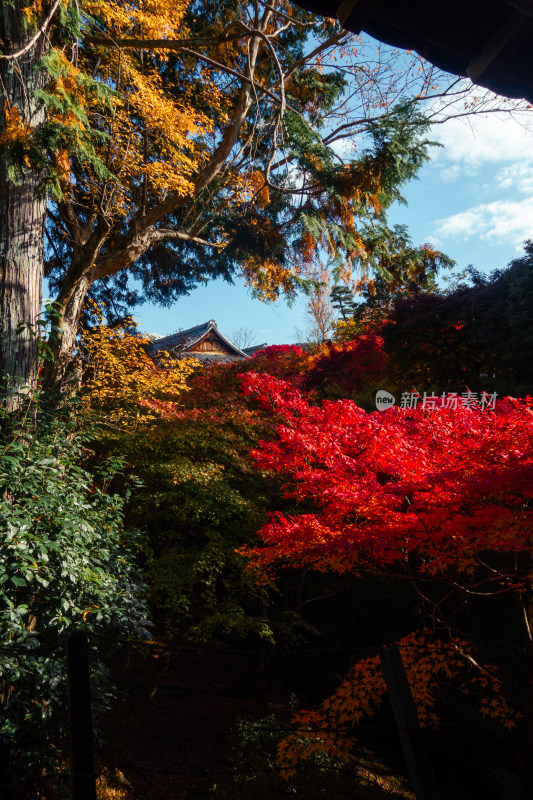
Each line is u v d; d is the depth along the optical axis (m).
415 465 5.09
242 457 8.98
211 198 10.94
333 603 11.05
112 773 7.76
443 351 11.75
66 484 5.69
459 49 1.23
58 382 8.01
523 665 8.39
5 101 6.56
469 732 8.73
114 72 9.06
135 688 10.49
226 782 7.99
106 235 8.20
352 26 1.23
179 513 8.00
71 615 5.27
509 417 5.09
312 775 7.94
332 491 5.25
